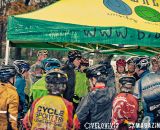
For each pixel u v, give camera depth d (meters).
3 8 17.58
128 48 8.59
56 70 5.55
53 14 5.83
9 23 5.55
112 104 5.75
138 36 5.89
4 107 5.55
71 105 5.52
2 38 16.09
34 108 5.47
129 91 5.80
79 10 6.11
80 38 5.66
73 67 6.06
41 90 5.64
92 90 5.73
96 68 5.71
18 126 5.80
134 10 6.59
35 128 5.47
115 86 5.77
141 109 5.88
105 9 6.32
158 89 5.92
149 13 6.63
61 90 5.47
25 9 17.78
